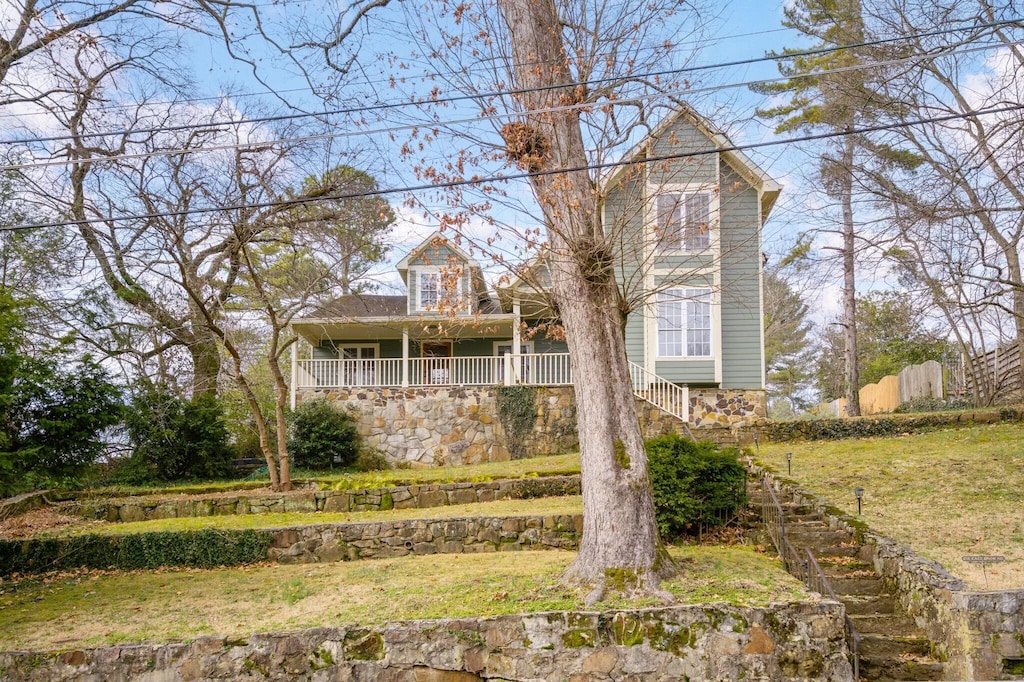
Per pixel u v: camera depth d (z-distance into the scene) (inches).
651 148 489.4
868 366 1448.1
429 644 369.7
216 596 450.6
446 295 488.7
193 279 724.7
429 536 534.9
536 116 428.5
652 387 860.0
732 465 524.4
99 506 652.1
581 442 426.0
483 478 666.8
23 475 636.7
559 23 453.1
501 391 897.5
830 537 480.7
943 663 357.4
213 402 896.9
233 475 880.3
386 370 965.2
